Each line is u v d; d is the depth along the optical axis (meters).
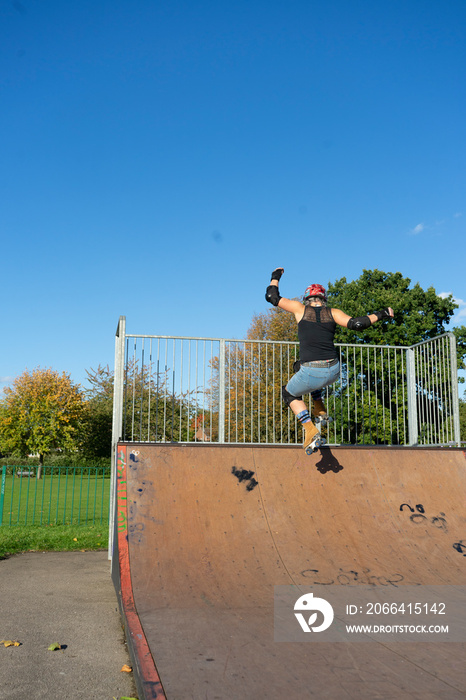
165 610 3.93
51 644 4.24
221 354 7.70
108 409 40.19
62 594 5.93
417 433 8.11
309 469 6.21
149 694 2.70
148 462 5.90
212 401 7.77
